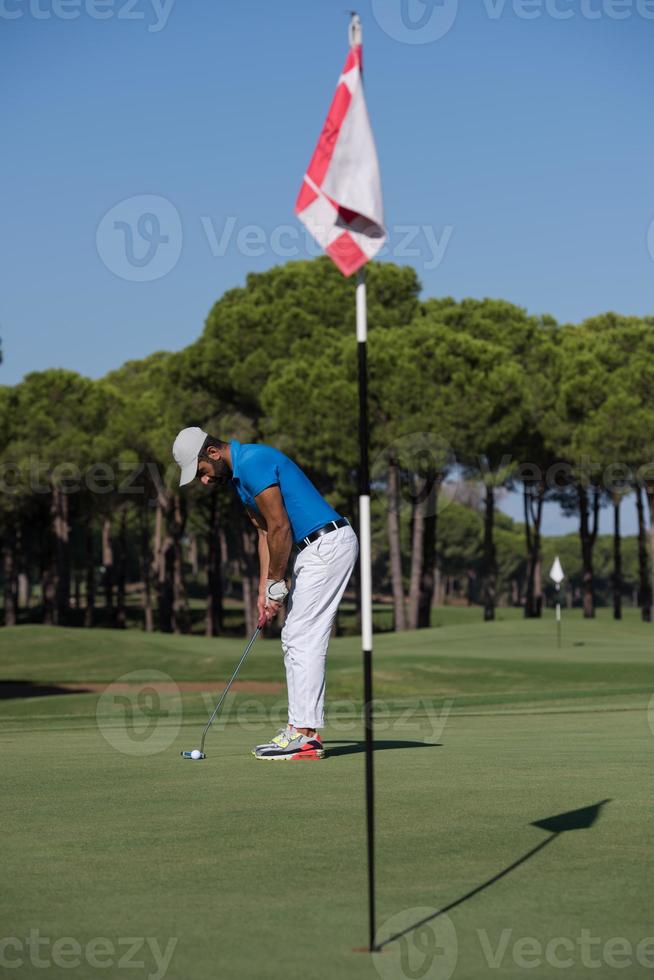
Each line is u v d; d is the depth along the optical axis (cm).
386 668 3531
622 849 509
